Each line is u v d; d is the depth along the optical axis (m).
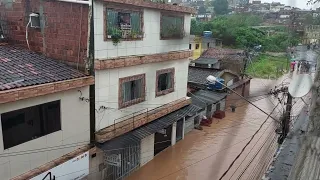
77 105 11.68
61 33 12.34
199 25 45.16
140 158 15.50
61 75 11.30
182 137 19.86
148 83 15.30
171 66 17.05
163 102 16.91
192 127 21.59
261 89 32.03
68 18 12.00
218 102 24.53
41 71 11.20
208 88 24.88
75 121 11.71
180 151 18.14
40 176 10.17
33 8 12.80
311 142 2.37
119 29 12.82
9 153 9.41
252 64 38.56
